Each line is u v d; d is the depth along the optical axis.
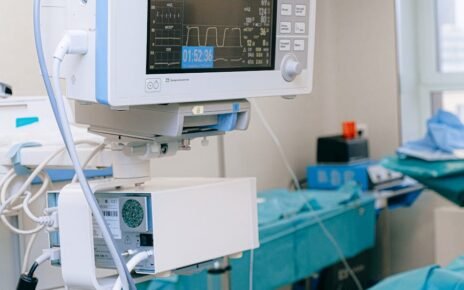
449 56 4.31
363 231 3.45
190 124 1.25
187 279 2.28
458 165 3.07
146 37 1.08
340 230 3.22
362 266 3.94
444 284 1.75
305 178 4.03
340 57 4.32
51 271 1.67
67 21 1.13
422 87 4.34
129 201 1.18
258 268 2.63
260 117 3.48
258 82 1.26
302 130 4.05
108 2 1.04
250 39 1.24
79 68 1.10
